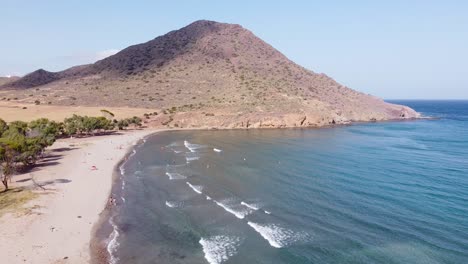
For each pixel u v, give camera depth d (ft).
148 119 485.15
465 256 100.27
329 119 519.60
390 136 383.45
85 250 104.83
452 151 284.41
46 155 252.21
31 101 567.59
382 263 96.78
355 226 123.24
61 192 160.04
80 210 138.41
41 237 110.83
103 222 128.57
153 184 182.80
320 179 189.67
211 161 241.55
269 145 312.91
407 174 199.62
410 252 103.19
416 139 361.10
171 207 146.61
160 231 121.60
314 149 290.15
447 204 145.07
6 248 101.86
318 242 110.73
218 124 472.44
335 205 146.10
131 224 127.75
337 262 97.96
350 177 193.26
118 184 182.19
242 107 515.09
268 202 151.23
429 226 122.01
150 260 100.78
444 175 196.85
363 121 580.30
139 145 319.06
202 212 140.15
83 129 372.99
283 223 127.13
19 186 167.22
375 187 172.35
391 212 136.56
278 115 490.08
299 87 642.22
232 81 648.38
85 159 239.91
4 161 170.71
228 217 134.00
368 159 246.47
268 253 103.81
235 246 109.09
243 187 175.83
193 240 114.21
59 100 572.51
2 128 277.23
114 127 423.64
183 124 474.49
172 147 305.73
